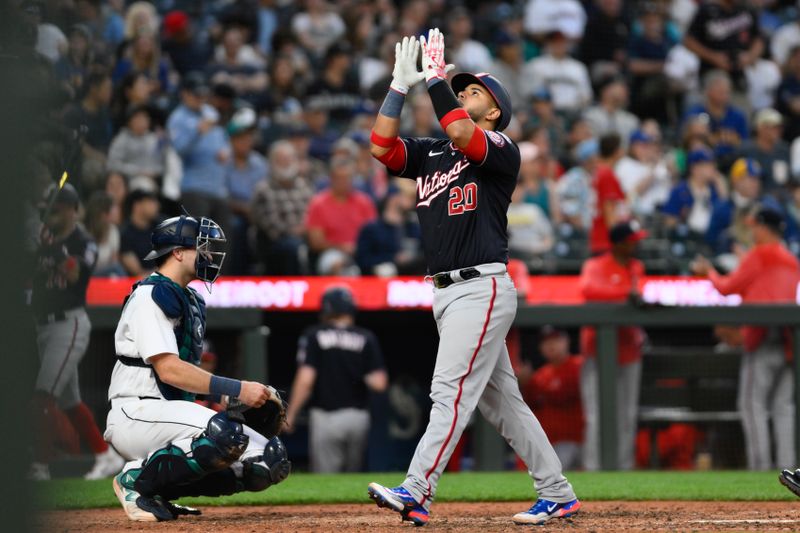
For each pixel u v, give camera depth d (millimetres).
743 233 43844
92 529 17922
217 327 35500
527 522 18500
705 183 49344
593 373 37156
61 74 26266
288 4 58125
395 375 39906
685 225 48562
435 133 49812
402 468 39562
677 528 17922
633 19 60344
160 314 18594
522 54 58344
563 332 37625
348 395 36062
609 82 55531
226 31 52625
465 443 38812
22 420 10891
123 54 47094
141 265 38719
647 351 38062
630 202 49531
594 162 50094
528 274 43156
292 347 40000
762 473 33875
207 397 20562
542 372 37812
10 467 10797
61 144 24703
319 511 21812
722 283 37844
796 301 37500
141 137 42656
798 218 48875
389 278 38656
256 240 44031
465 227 17781
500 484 28859
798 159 54250
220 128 43312
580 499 24516
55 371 26719
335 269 40781
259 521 19469
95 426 30688
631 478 31141
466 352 17625
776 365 37000
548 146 51844
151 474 18781
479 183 17828
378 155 18453
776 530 17625
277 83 52562
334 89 53188
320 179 48875
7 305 10875
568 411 37531
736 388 38062
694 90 59750
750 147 54719
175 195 42812
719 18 59688
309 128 51062
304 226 44125
